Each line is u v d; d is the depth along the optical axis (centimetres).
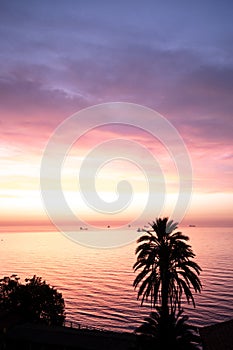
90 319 12606
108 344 4203
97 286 19175
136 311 13662
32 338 4459
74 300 15812
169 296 3216
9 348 4475
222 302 14538
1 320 4978
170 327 2955
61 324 6128
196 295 15825
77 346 4194
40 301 5997
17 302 5938
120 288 18512
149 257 3159
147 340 2939
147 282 3209
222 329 3219
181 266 3203
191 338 2909
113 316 13000
